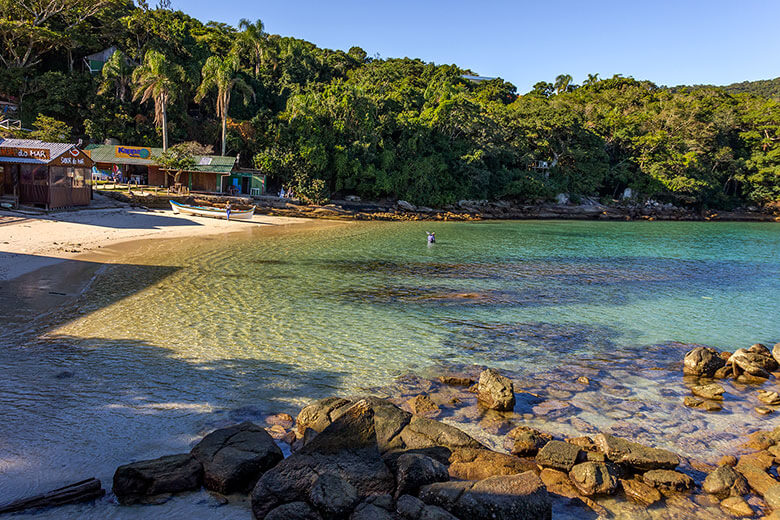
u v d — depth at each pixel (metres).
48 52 69.88
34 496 6.79
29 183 35.69
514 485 7.21
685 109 108.19
